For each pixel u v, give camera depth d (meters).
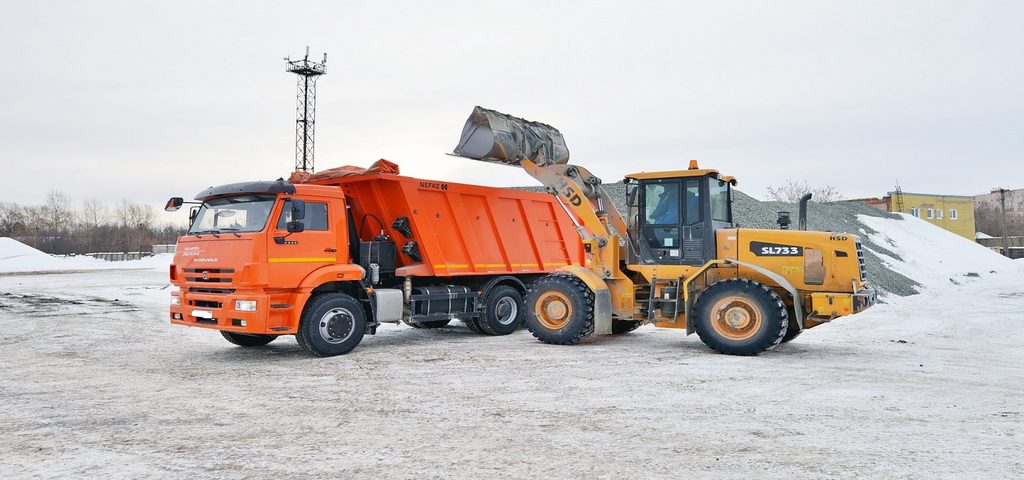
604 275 11.06
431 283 12.20
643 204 11.02
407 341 11.76
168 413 6.35
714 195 10.87
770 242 10.24
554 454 4.98
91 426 5.87
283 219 9.41
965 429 5.64
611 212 11.73
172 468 4.70
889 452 4.99
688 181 10.71
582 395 7.06
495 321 12.56
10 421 6.06
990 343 11.12
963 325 13.41
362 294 10.59
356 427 5.79
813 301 9.80
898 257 29.25
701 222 10.56
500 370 8.62
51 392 7.37
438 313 11.83
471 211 12.63
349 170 11.79
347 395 7.13
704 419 6.02
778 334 9.47
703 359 9.45
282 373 8.49
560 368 8.74
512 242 13.34
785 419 6.01
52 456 5.00
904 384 7.60
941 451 5.01
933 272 27.64
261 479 4.46
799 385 7.55
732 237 10.42
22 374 8.51
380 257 11.20
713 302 9.87
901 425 5.79
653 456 4.91
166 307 18.48
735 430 5.63
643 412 6.29
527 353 10.10
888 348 10.57
